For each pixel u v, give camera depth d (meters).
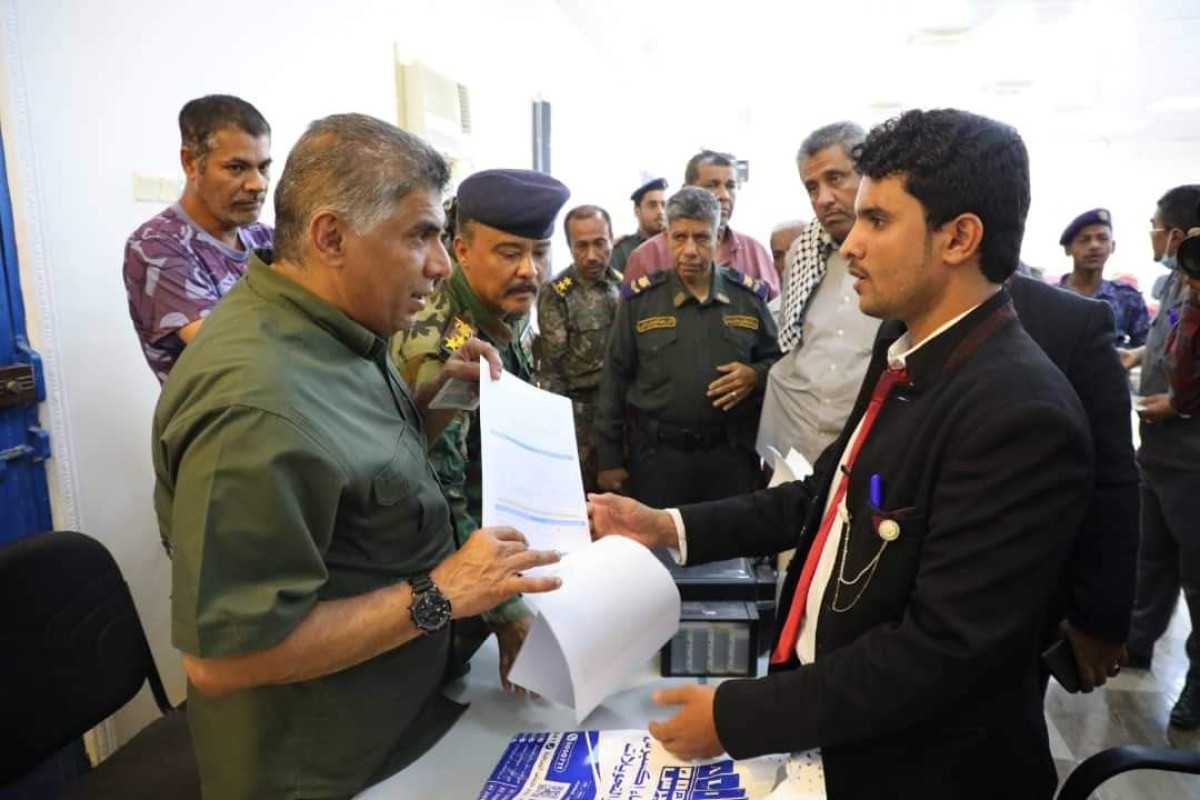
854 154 0.83
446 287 1.33
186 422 0.71
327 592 0.79
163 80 1.89
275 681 0.72
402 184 0.79
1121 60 6.30
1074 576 1.11
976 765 0.78
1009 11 4.94
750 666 1.01
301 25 2.46
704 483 2.21
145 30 1.83
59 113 1.61
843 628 0.81
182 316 1.60
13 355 1.55
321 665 0.73
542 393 1.11
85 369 1.70
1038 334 1.12
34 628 1.13
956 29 5.33
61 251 1.63
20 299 1.57
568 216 2.90
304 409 0.74
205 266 1.68
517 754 0.86
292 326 0.80
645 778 0.81
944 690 0.69
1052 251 11.79
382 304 0.84
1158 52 6.01
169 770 1.23
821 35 5.77
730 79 7.65
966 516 0.69
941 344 0.79
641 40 6.12
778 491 1.11
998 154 0.73
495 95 4.12
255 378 0.72
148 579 1.90
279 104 2.37
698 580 1.03
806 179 1.73
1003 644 0.68
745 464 2.25
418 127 3.14
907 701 0.70
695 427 2.18
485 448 0.91
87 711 1.20
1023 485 0.68
